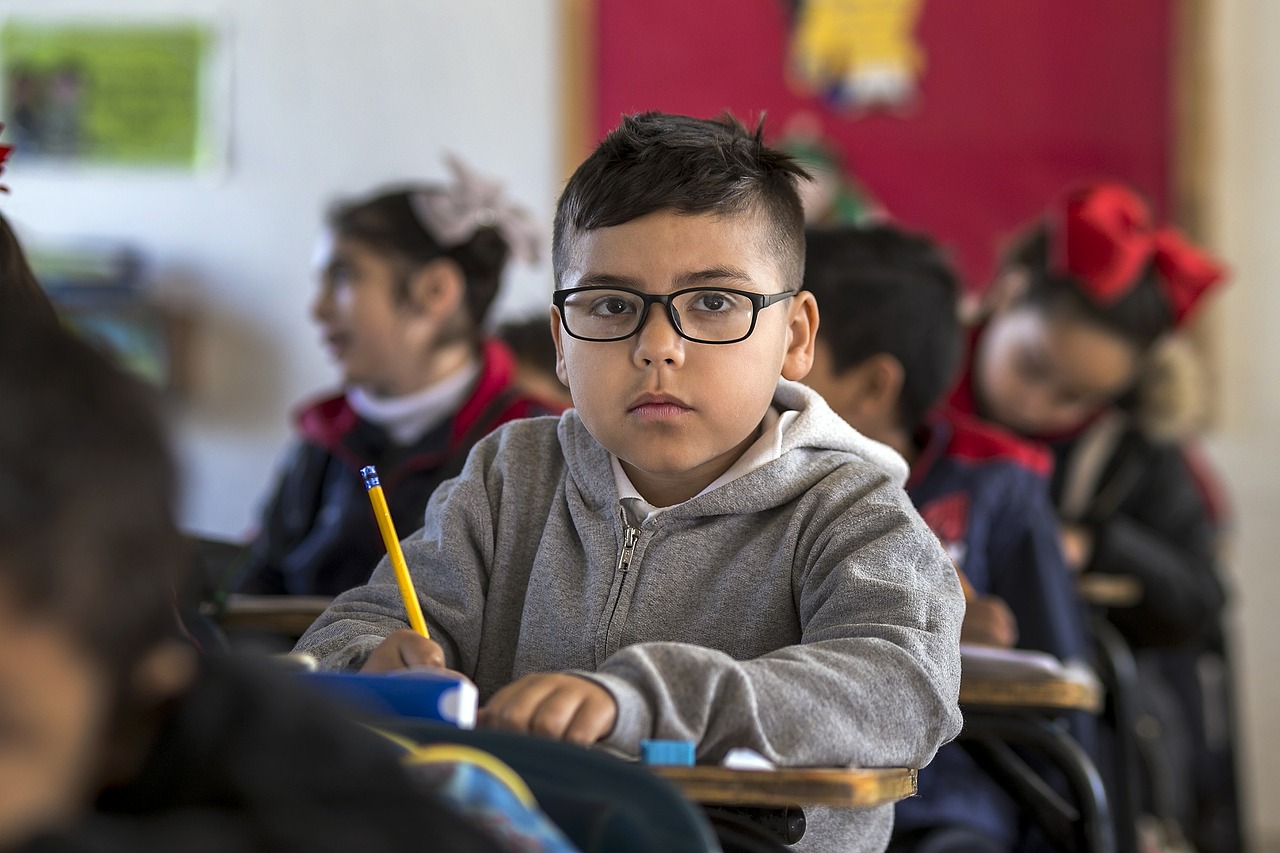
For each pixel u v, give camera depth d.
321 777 0.60
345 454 3.00
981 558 2.54
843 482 1.43
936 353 2.51
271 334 4.66
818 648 1.19
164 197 4.68
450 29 4.69
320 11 4.70
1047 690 1.76
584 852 0.81
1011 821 2.37
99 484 0.57
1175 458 3.63
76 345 0.61
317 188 4.68
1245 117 4.59
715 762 1.12
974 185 4.66
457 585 1.49
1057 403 3.27
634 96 4.68
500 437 1.59
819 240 2.50
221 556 2.17
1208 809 3.76
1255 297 4.56
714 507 1.42
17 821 0.56
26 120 4.68
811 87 4.69
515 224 3.18
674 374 1.36
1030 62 4.66
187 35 4.68
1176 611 3.36
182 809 0.60
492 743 0.84
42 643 0.56
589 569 1.46
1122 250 3.13
